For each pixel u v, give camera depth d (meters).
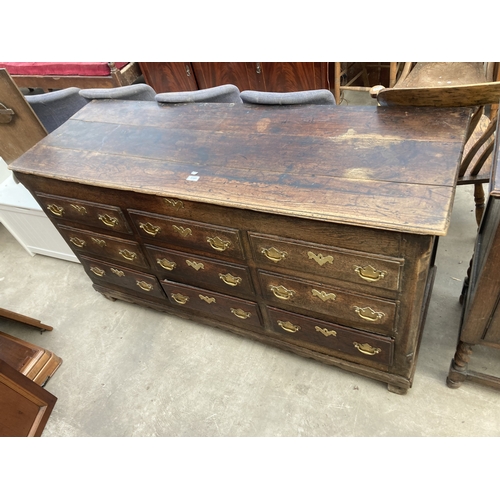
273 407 1.62
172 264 1.59
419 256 1.00
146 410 1.71
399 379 1.45
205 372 1.79
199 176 1.26
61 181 1.49
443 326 1.73
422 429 1.45
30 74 3.54
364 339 1.35
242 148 1.34
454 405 1.48
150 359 1.90
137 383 1.82
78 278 2.43
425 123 1.22
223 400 1.68
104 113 1.78
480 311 1.13
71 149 1.58
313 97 1.46
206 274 1.53
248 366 1.78
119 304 2.22
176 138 1.48
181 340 1.95
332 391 1.62
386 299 1.17
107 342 2.03
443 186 1.01
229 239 1.29
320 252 1.14
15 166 1.56
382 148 1.18
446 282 1.89
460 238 2.08
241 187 1.18
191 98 1.68
